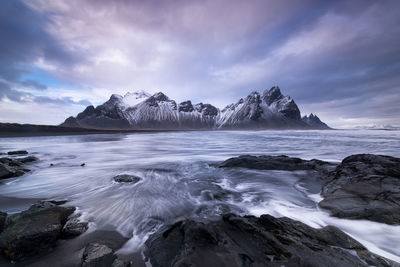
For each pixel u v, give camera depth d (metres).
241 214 5.75
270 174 10.79
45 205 5.77
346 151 21.02
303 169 11.52
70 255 3.68
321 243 3.71
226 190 8.21
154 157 17.77
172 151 22.48
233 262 3.09
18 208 6.15
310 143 31.06
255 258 3.20
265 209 6.16
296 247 3.49
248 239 3.71
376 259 3.30
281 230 4.04
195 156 18.47
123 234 4.54
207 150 23.47
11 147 25.70
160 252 3.63
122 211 5.89
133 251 3.89
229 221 4.43
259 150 22.98
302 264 3.05
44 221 4.20
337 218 5.32
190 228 3.99
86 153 20.38
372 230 4.71
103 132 86.50
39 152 20.77
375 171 8.26
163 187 8.56
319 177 10.04
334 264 3.05
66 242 4.09
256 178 10.12
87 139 43.38
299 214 5.73
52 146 27.25
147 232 4.66
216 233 3.92
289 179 9.91
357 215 5.16
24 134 51.72
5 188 8.23
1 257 3.46
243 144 31.45
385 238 4.44
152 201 6.79
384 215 4.96
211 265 3.01
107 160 15.98
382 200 5.62
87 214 5.61
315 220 5.32
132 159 16.55
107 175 10.73
